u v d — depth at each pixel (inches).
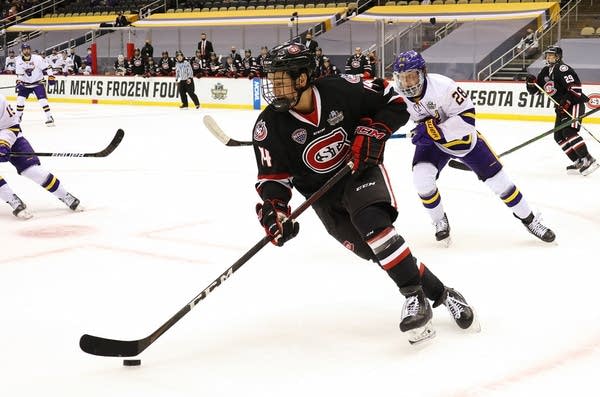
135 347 151.6
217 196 348.5
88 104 944.9
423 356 158.6
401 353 160.9
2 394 144.6
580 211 305.7
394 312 187.8
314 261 237.3
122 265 236.8
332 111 152.6
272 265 234.1
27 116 789.9
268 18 984.3
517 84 657.6
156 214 311.6
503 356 157.5
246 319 185.2
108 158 480.1
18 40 1193.4
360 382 146.7
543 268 224.4
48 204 336.2
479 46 808.9
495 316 182.2
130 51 944.9
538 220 250.8
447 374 149.1
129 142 562.6
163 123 697.0
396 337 170.6
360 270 225.9
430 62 815.1
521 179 382.0
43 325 183.6
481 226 282.5
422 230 278.2
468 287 206.8
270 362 158.1
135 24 1035.3
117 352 151.6
